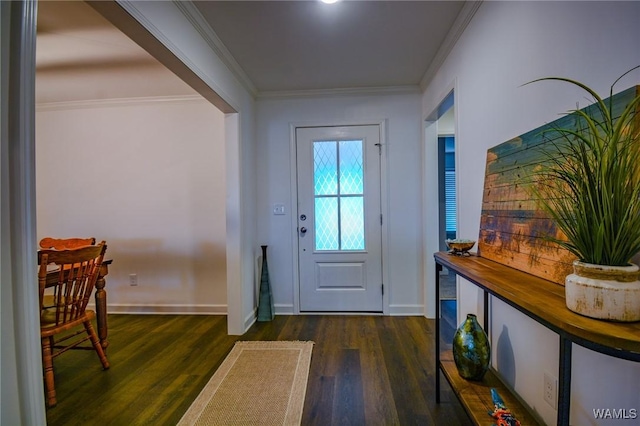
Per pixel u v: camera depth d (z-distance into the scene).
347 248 3.19
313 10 1.86
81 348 2.12
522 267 1.23
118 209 3.31
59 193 3.35
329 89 3.08
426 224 3.02
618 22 0.87
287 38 2.16
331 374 2.00
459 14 1.91
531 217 1.19
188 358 2.26
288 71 2.68
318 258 3.21
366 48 2.31
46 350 1.73
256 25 2.00
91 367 2.14
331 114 3.15
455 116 2.12
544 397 1.22
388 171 3.11
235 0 1.75
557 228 1.03
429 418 1.57
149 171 3.28
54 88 2.92
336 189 3.18
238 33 2.09
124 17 1.33
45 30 1.93
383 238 3.14
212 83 2.17
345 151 3.16
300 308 3.23
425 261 3.03
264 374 2.02
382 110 3.11
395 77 2.84
